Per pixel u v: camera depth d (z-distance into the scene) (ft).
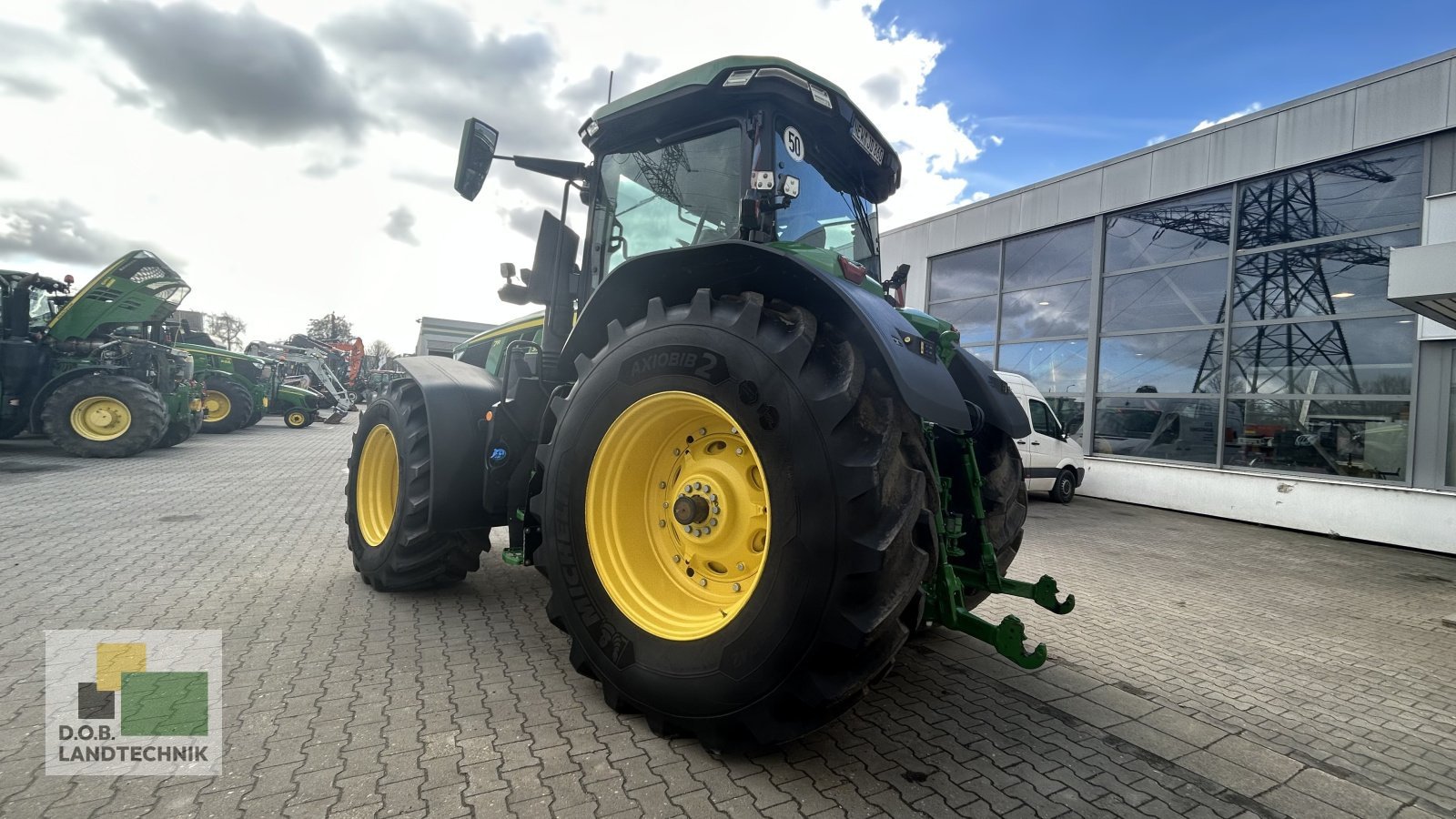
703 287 8.88
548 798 6.69
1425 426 26.37
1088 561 20.79
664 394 8.13
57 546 16.16
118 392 33.65
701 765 7.46
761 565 7.39
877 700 9.66
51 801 6.31
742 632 7.13
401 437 12.91
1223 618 15.12
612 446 8.62
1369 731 9.59
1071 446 34.78
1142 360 35.81
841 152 11.37
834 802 6.93
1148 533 26.61
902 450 7.35
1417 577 20.84
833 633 6.68
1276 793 7.75
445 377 13.24
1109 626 14.02
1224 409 32.35
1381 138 27.48
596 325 9.75
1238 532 27.84
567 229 12.25
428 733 7.89
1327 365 29.19
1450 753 8.96
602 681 8.61
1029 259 41.81
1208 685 11.01
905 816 6.75
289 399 63.57
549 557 8.95
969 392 11.29
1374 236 28.02
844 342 7.47
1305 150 29.66
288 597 13.00
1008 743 8.52
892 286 12.42
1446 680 11.75
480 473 12.39
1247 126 31.50
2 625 10.89
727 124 9.83
